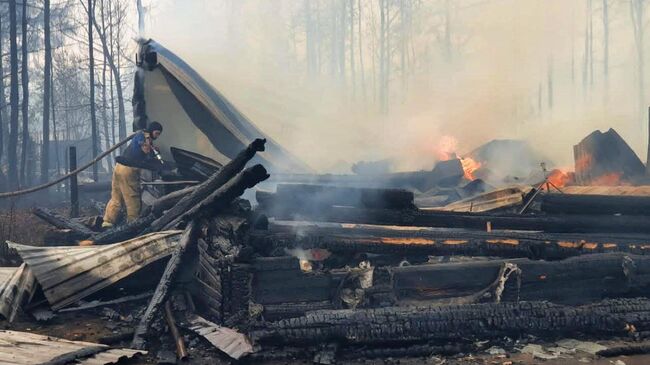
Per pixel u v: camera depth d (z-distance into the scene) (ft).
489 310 18.20
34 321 19.27
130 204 31.78
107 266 20.66
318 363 16.19
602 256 20.90
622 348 17.13
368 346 17.29
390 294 19.02
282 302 18.84
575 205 23.54
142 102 37.60
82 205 53.16
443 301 19.51
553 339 18.48
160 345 17.54
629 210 23.38
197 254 21.33
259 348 16.44
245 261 18.61
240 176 19.47
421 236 20.97
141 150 31.58
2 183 61.26
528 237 21.70
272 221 23.88
